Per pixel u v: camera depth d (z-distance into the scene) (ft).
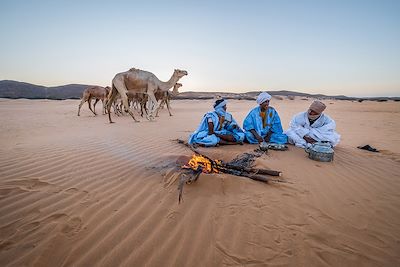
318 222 9.22
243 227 8.80
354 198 11.18
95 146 19.40
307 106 104.73
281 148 18.71
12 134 25.98
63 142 20.83
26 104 99.55
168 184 12.05
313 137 20.30
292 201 10.68
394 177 13.96
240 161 15.40
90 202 10.27
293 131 20.99
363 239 8.35
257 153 17.49
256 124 20.99
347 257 7.50
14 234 8.18
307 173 13.91
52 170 13.74
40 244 7.73
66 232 8.32
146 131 28.60
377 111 78.48
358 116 60.70
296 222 9.19
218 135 20.42
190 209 9.86
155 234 8.31
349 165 15.88
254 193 11.27
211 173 13.05
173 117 50.21
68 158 15.89
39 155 16.49
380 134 31.35
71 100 133.90
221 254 7.50
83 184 11.99
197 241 8.02
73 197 10.67
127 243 7.85
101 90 52.42
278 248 7.82
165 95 54.34
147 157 16.78
